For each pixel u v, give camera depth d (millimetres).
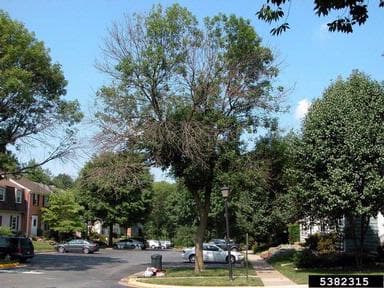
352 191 22906
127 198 65938
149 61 26594
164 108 27016
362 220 25625
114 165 26828
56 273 28172
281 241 51844
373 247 30562
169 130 26422
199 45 27234
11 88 28609
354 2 8789
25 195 66125
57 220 63188
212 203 60000
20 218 65125
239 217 56875
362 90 24906
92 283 23297
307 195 24438
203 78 27078
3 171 33531
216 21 27578
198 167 27391
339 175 22969
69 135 34062
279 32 9539
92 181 27750
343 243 32781
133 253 55344
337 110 24250
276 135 29859
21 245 35969
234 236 65438
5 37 29375
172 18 26984
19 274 26844
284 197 29734
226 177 27516
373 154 23062
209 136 26531
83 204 66000
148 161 27969
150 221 95312
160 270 28031
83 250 52188
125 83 27297
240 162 28094
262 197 44062
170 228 94375
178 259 44344
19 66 30219
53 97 32469
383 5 8898
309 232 41719
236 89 27766
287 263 33125
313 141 24641
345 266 27469
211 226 66562
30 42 30750
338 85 26328
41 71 31078
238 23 27719
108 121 27406
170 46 27047
